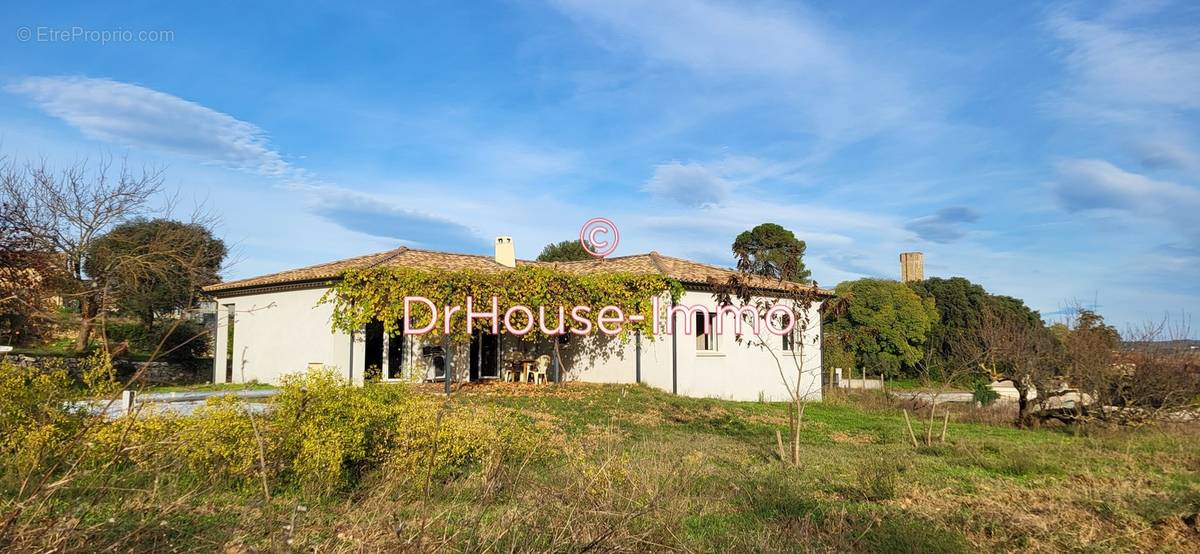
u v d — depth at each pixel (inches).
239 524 225.9
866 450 530.6
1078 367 745.6
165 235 833.5
